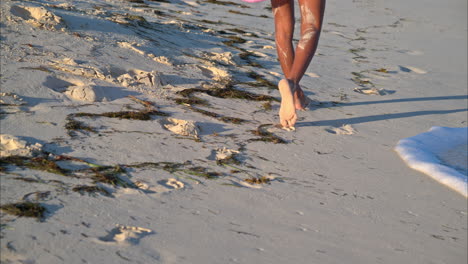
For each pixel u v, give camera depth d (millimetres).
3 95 3838
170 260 2354
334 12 11492
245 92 5012
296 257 2557
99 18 6301
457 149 4395
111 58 5121
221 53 6301
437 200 3467
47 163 2980
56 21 5641
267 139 3965
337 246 2725
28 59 4617
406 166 3928
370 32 9758
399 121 4918
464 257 2834
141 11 8023
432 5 13766
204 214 2795
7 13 5500
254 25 8695
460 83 6770
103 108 4008
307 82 5812
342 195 3305
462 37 10312
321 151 3938
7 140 3172
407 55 8180
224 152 3619
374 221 3055
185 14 8625
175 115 4129
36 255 2215
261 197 3088
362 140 4301
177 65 5438
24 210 2506
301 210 3025
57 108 3844
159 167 3225
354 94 5629
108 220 2570
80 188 2803
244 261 2447
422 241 2930
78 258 2246
